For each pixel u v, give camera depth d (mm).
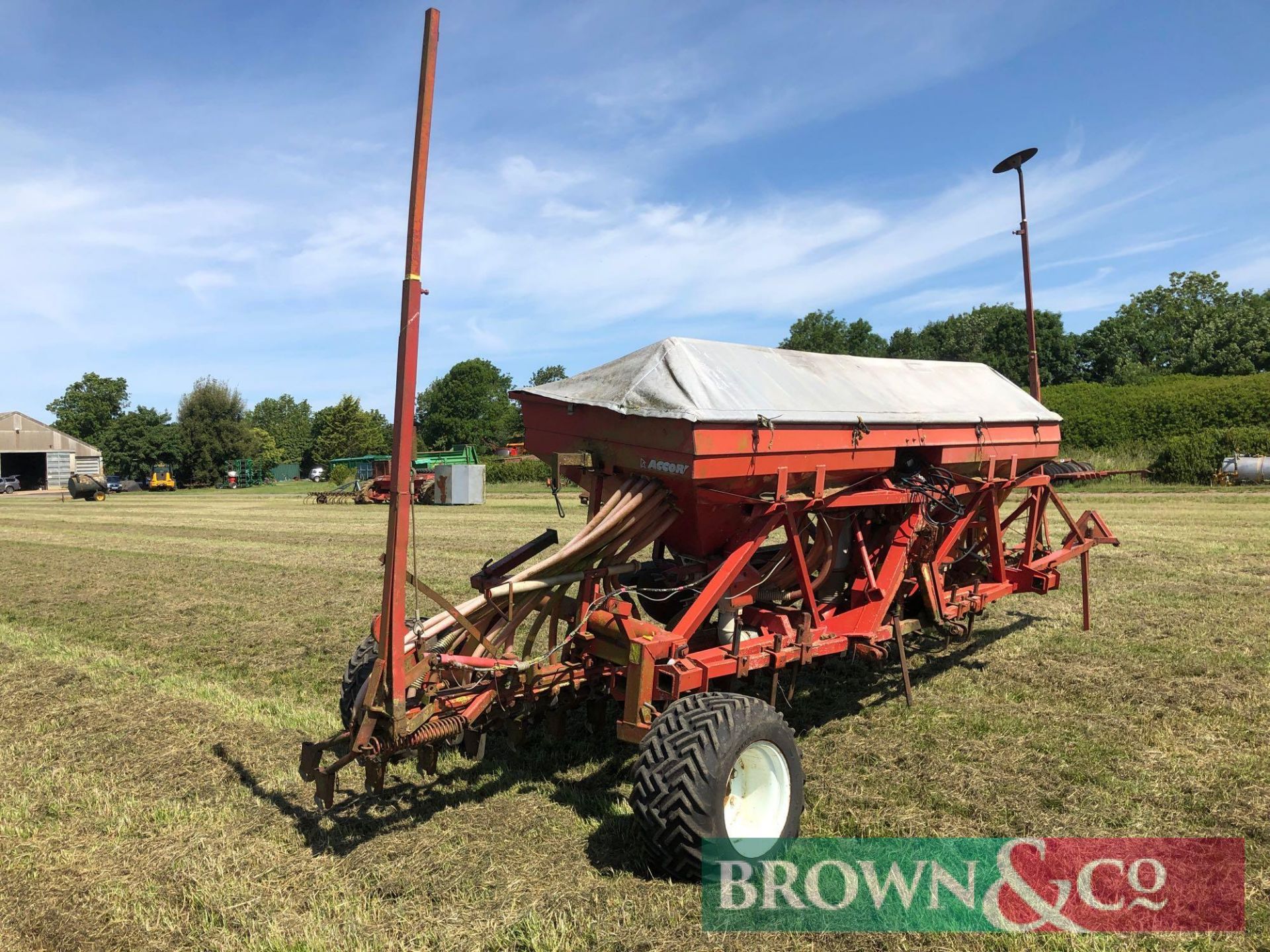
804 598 5355
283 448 119188
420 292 3529
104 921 3369
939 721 5633
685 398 4375
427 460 39719
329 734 5609
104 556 16406
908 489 5820
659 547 5539
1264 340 63594
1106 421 35625
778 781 3914
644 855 3803
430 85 3486
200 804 4469
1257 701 5840
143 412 88375
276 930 3256
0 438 71188
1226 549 12977
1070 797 4406
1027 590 7504
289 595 11336
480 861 3797
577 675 4637
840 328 90062
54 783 4785
